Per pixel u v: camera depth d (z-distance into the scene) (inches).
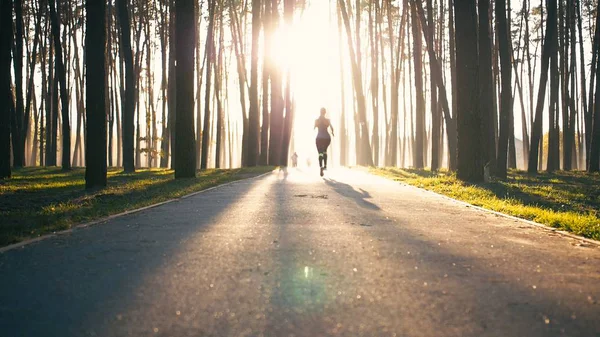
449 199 509.0
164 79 1694.1
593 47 1481.3
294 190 552.1
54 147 1621.6
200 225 303.1
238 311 139.7
